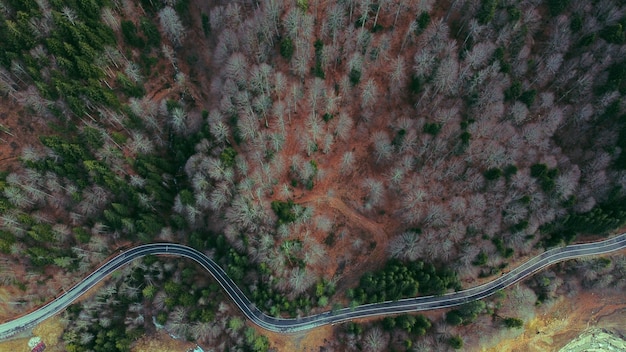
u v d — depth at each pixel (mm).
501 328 107250
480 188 113750
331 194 119938
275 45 119188
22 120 114312
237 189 112750
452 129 113188
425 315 110500
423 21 112562
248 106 115812
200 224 115750
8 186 107375
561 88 115125
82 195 109938
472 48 113188
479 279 113375
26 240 108188
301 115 121188
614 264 113750
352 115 122000
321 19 117562
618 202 110062
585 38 109750
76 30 108125
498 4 111312
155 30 120938
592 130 114812
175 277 112000
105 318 108062
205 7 122750
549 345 109062
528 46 114000
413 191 115375
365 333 106875
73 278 113250
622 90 109812
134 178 109812
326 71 119750
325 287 111062
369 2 111875
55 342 107812
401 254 110625
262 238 108000
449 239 110250
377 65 118812
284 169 119438
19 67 109125
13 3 108500
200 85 124125
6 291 108500
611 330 110750
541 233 113312
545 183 109188
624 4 107812
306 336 109125
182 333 105875
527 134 113438
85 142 112625
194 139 115438
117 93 119000
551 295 112250
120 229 113250
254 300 109250
